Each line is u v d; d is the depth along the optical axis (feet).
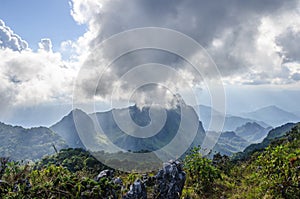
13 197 28.89
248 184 46.34
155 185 31.71
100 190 29.35
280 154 41.93
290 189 35.81
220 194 42.78
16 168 33.60
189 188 42.45
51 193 29.14
